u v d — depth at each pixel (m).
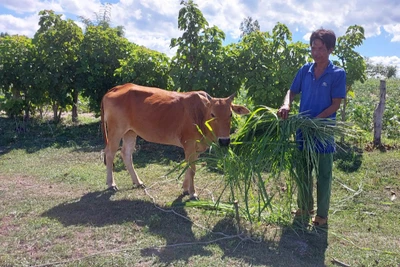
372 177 6.58
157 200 5.59
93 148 8.89
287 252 4.09
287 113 4.46
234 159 4.60
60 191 5.98
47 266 3.75
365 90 20.52
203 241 4.29
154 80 10.20
